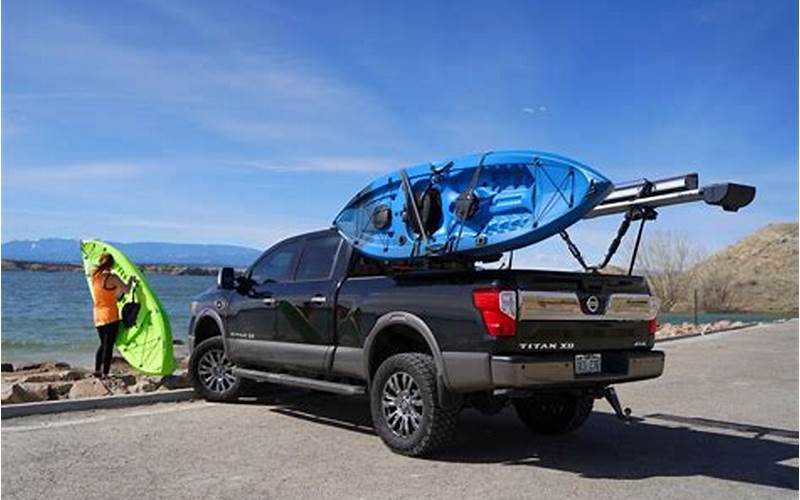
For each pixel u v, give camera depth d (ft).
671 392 35.42
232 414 28.12
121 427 25.46
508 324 19.63
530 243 21.27
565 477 19.67
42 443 22.91
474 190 22.49
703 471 20.44
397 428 22.06
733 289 239.50
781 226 302.04
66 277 391.24
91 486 18.43
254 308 28.76
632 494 18.17
